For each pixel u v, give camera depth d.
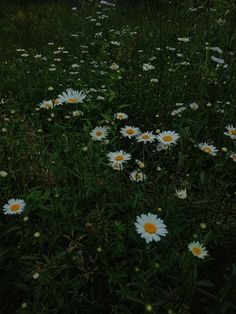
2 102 4.25
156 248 2.37
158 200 2.70
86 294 2.25
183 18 6.53
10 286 2.37
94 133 3.14
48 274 2.26
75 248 2.42
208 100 3.92
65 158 3.12
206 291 2.40
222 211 2.80
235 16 6.25
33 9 8.59
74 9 7.78
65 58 5.78
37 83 4.67
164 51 5.14
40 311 2.16
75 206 2.60
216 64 4.69
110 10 7.82
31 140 3.59
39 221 2.64
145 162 3.31
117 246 2.31
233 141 3.26
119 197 2.69
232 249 2.57
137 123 3.82
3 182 2.98
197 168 3.22
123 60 5.23
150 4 8.12
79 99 2.92
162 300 2.14
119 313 2.16
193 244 2.16
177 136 2.88
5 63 5.42
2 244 2.53
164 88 4.18
